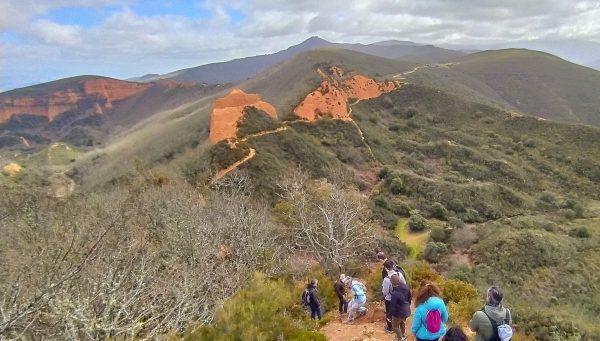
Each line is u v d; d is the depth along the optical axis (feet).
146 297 27.50
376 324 32.45
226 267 43.50
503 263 114.21
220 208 67.15
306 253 69.05
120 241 30.68
